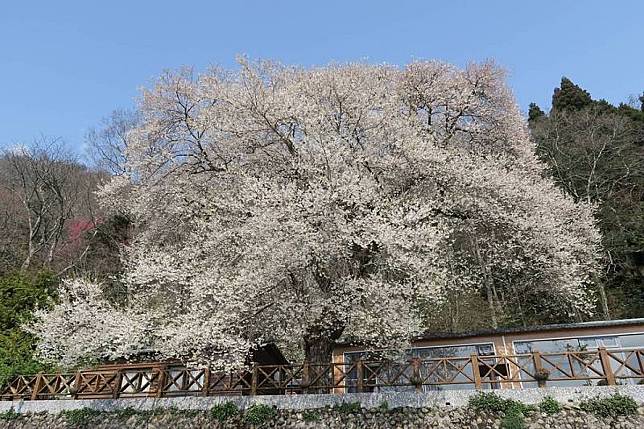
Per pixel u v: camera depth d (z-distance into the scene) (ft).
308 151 41.11
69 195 88.12
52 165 85.87
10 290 57.36
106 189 51.72
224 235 40.40
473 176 42.47
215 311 36.40
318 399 37.45
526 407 34.14
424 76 58.59
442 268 41.60
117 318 37.60
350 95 45.88
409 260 35.06
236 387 41.09
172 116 49.96
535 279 49.26
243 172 45.09
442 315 67.10
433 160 42.57
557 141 88.53
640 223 74.95
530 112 111.96
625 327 41.65
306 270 38.22
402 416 35.32
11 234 84.17
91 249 82.58
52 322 39.42
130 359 47.85
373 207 39.14
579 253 52.24
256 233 36.63
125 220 78.89
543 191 50.60
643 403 32.76
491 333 44.78
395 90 55.98
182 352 34.68
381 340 36.76
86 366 46.01
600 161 84.48
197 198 47.60
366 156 43.83
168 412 39.60
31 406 43.32
